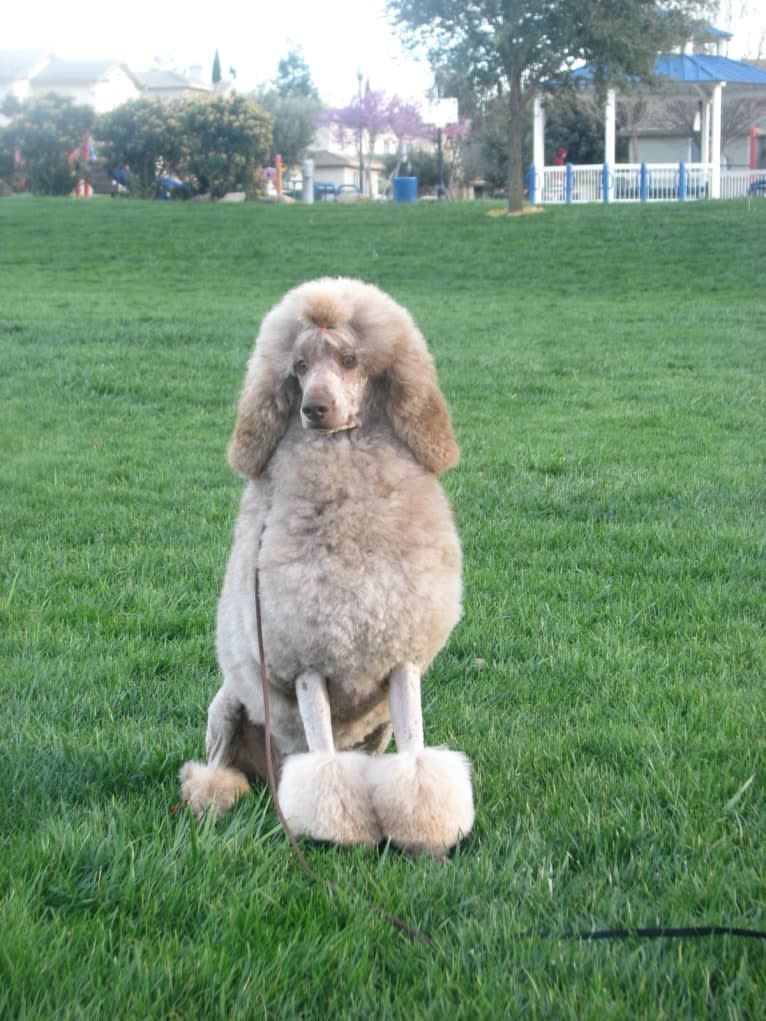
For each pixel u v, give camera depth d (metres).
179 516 9.02
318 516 3.84
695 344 18.27
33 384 14.85
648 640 6.28
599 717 5.14
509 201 36.81
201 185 49.03
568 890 3.57
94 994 2.98
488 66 35.84
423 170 70.94
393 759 3.93
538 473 10.48
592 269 27.80
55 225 36.53
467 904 3.46
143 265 29.86
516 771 4.54
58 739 4.77
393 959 3.18
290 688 4.08
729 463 10.73
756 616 6.67
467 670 5.89
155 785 4.43
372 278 27.53
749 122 57.38
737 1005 2.91
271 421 3.99
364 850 3.84
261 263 29.86
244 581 4.07
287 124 66.69
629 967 3.09
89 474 10.51
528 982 3.04
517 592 7.13
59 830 3.79
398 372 3.94
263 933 3.26
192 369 15.95
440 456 3.99
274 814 4.11
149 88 90.81
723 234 30.84
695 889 3.53
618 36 33.50
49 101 50.59
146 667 5.91
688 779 4.31
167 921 3.36
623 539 8.29
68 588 7.22
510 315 21.72
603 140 60.47
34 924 3.23
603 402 13.99
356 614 3.79
